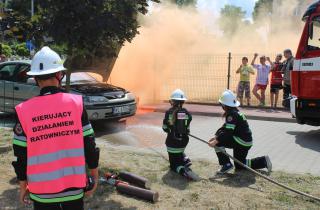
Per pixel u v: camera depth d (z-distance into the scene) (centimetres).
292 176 617
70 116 279
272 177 608
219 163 627
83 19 554
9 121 1106
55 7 558
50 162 274
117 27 569
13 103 1047
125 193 525
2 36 621
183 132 601
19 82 1037
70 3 541
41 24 582
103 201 503
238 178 600
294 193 543
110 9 569
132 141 884
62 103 280
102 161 671
